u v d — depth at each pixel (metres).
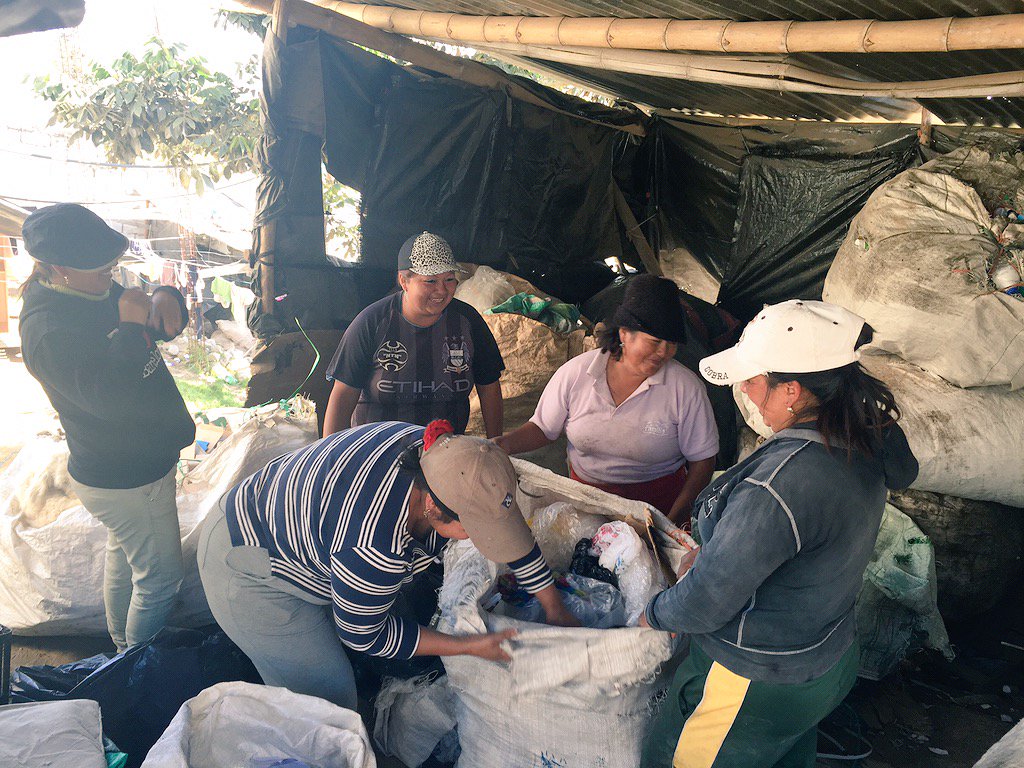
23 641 3.30
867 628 3.10
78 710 1.92
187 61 8.51
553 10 3.85
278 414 3.71
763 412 1.75
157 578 2.81
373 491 1.72
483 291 4.87
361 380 2.97
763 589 1.71
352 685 2.25
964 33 2.60
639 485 2.81
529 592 2.02
